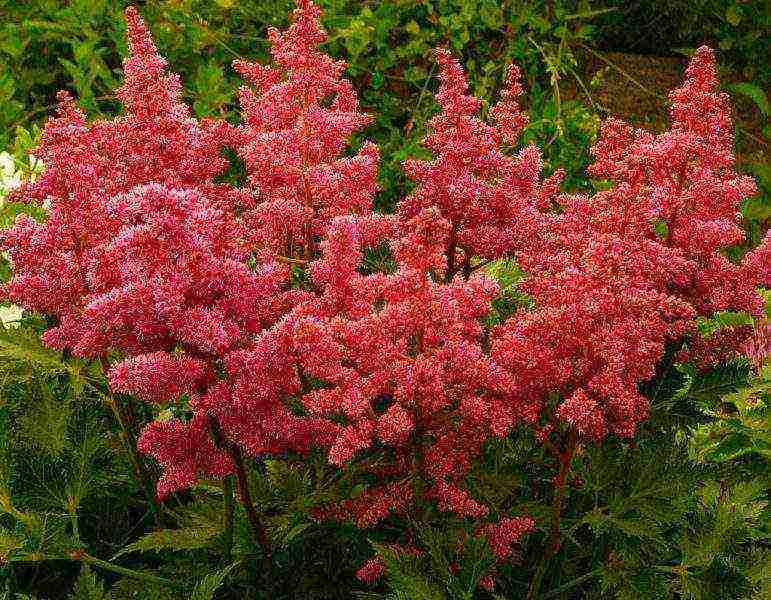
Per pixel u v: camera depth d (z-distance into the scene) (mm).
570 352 779
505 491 886
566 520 885
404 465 854
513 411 804
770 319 1100
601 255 766
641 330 767
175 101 936
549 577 920
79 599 833
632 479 836
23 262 862
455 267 998
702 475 839
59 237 861
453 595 808
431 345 790
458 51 1938
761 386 1018
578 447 854
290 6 1863
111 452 971
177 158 923
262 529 851
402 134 1902
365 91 1916
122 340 784
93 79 1812
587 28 1929
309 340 754
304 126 976
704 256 917
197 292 761
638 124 1972
